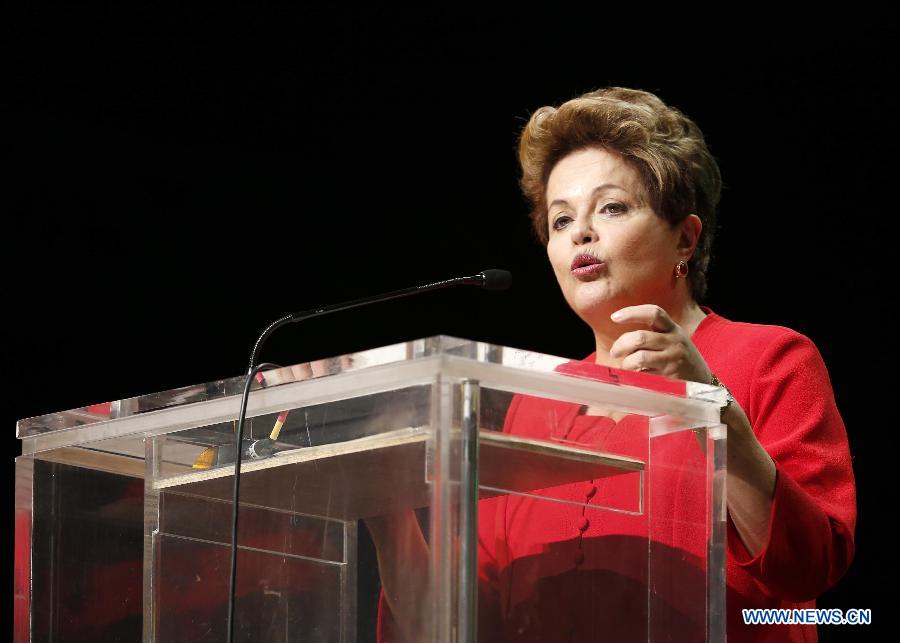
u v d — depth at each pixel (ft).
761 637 22.77
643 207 27.14
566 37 51.93
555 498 16.47
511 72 53.42
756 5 48.83
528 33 52.31
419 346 15.57
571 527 16.48
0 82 52.54
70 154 53.88
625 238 26.91
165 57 53.47
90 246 53.93
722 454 17.83
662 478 17.38
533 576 15.94
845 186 48.80
